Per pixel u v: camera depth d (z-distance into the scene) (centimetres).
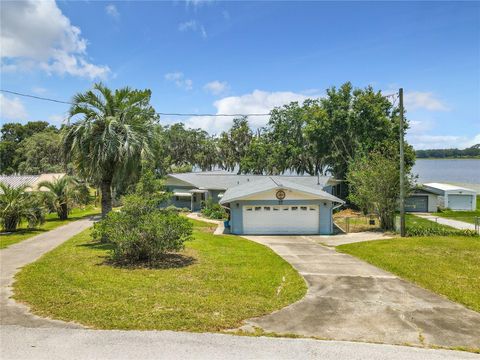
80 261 1052
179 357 481
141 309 651
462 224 2516
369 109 3453
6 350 493
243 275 929
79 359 471
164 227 1048
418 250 1386
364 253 1330
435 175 10112
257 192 2053
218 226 2391
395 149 2377
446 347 531
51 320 599
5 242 1505
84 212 3409
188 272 938
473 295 788
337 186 3816
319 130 3641
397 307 709
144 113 1534
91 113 1406
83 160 1409
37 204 2056
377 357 494
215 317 626
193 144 5788
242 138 5094
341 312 676
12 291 747
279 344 529
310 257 1256
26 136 7681
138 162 1441
